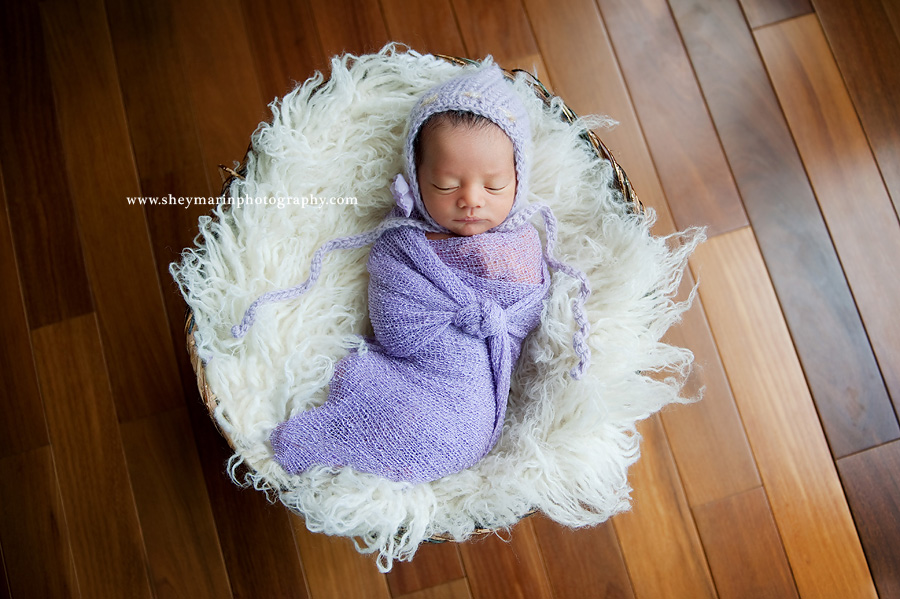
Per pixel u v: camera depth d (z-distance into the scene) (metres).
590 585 1.24
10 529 1.22
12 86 1.33
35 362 1.26
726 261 1.33
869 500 1.27
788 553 1.25
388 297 1.06
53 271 1.28
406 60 1.10
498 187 1.03
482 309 1.04
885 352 1.31
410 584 1.23
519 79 1.13
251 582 1.21
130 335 1.27
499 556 1.24
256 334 1.01
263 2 1.36
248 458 1.00
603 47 1.38
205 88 1.34
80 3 1.36
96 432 1.24
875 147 1.37
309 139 1.07
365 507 0.96
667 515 1.26
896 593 1.24
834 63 1.38
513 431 1.07
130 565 1.21
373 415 1.00
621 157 1.35
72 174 1.31
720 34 1.39
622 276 1.06
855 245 1.34
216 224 1.03
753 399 1.29
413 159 1.06
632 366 1.03
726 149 1.36
